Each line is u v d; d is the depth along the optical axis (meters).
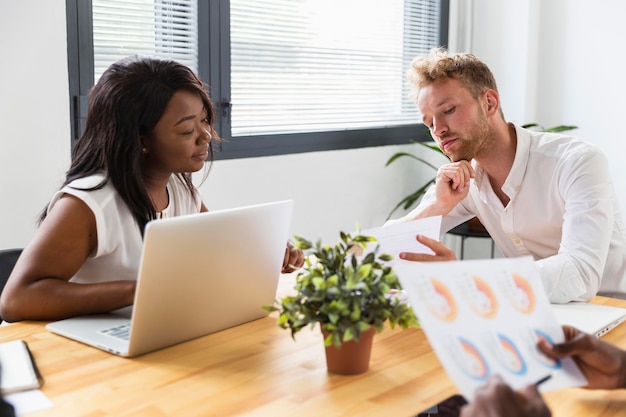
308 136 3.38
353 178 3.62
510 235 2.20
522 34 3.81
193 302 1.38
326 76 3.49
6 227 2.41
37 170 2.46
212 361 1.32
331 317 1.16
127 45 2.75
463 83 2.06
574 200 1.94
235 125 3.11
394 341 1.43
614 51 3.62
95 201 1.63
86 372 1.26
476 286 1.07
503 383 0.89
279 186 3.26
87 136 1.75
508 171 2.14
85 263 1.70
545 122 3.91
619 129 3.64
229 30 3.02
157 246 1.25
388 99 3.83
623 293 2.15
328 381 1.23
